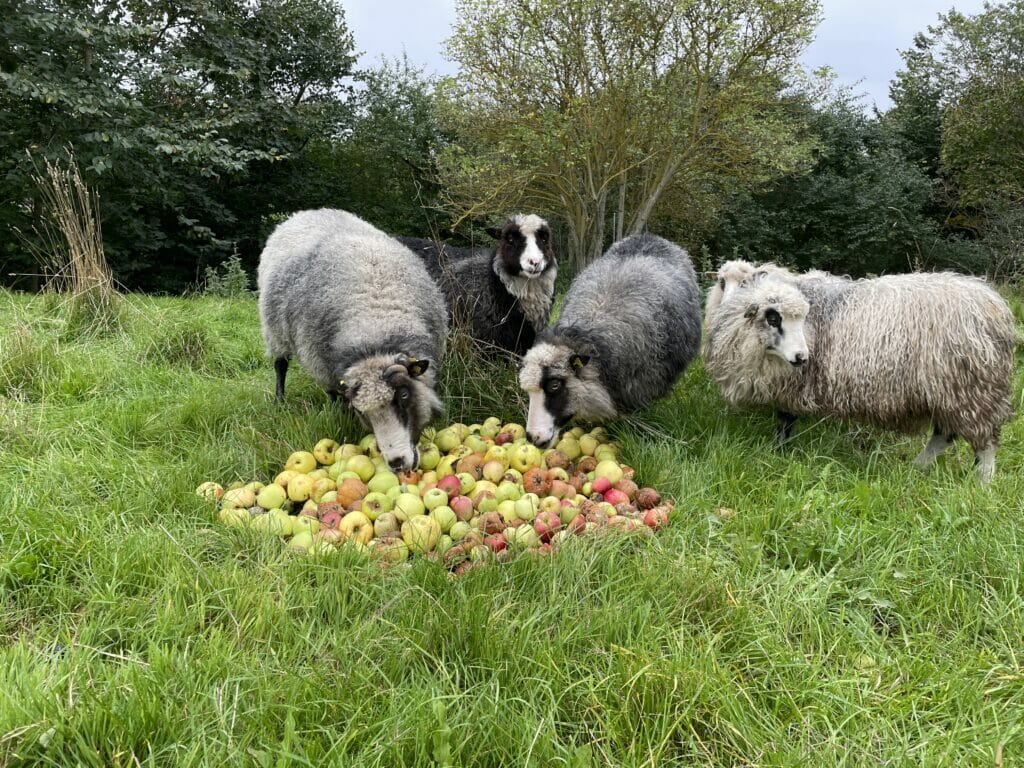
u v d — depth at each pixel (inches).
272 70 318.0
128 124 204.1
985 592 58.1
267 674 47.0
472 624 50.6
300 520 65.4
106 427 83.8
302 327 87.4
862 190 381.7
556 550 60.9
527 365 83.6
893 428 85.4
